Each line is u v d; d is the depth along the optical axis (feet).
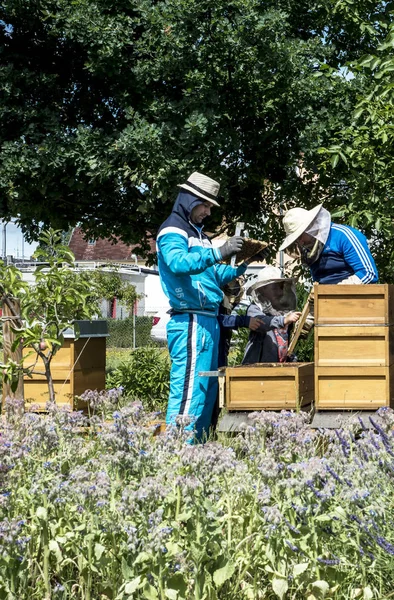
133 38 41.42
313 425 17.19
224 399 18.19
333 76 38.11
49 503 11.08
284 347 21.26
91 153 39.81
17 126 42.80
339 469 12.10
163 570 9.64
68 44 42.70
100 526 10.58
